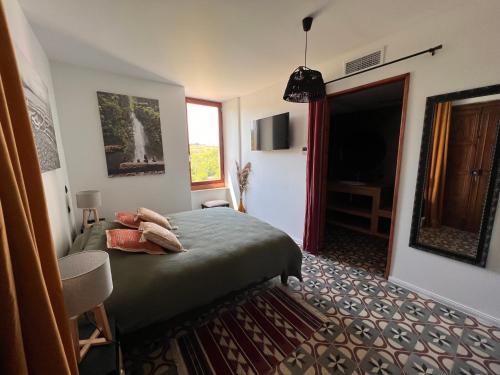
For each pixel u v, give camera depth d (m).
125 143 3.08
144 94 3.17
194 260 1.62
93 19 1.74
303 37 2.06
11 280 0.48
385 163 3.84
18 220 0.52
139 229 1.98
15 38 1.41
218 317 1.83
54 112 2.40
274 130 3.36
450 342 1.56
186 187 3.70
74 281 0.82
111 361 0.98
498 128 1.58
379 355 1.46
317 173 2.83
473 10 1.61
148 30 1.91
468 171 1.75
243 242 1.94
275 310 1.90
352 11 1.69
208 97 4.20
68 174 2.72
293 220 3.47
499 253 1.66
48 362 0.57
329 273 2.50
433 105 1.85
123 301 1.26
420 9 1.68
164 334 1.65
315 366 1.39
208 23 1.81
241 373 1.36
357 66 2.32
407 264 2.17
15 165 0.58
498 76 1.56
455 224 1.84
